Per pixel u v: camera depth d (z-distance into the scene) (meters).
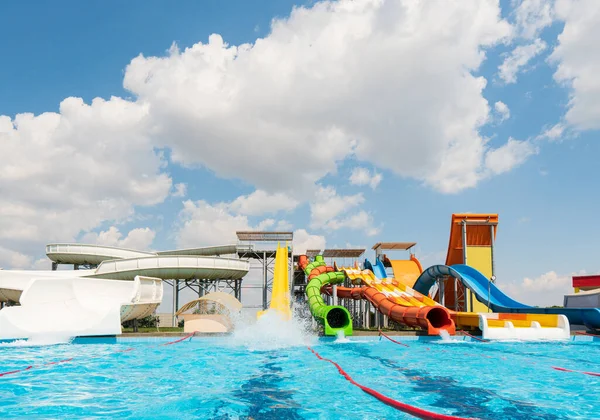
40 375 9.85
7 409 6.88
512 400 7.43
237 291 31.98
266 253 33.72
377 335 17.09
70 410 6.79
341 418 6.31
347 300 31.19
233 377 9.55
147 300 19.03
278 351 13.98
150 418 6.34
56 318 16.66
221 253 35.69
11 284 24.67
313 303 20.56
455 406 7.02
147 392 8.05
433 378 9.41
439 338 17.16
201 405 7.06
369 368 10.73
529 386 8.61
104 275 26.61
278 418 6.32
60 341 15.79
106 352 13.72
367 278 24.27
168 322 28.83
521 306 20.61
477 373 10.05
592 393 7.98
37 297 16.91
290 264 33.19
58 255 31.61
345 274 24.95
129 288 19.17
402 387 8.46
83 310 17.45
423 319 17.42
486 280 22.66
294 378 9.41
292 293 31.39
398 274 29.28
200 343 16.05
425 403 7.21
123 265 26.41
